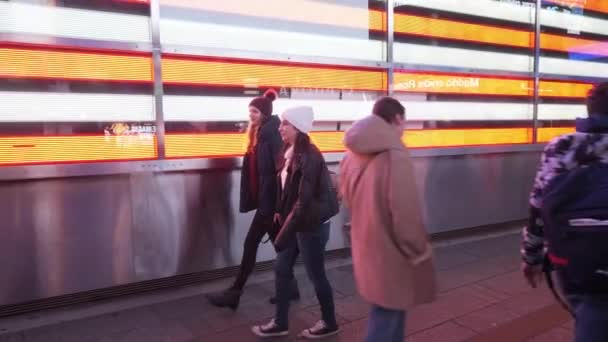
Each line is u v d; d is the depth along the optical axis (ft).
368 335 7.87
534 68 21.80
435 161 19.11
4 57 11.48
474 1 19.85
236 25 14.56
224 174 14.47
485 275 15.51
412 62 18.42
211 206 14.33
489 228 21.09
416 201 7.19
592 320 6.67
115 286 13.08
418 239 7.16
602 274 6.41
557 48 22.71
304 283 14.58
